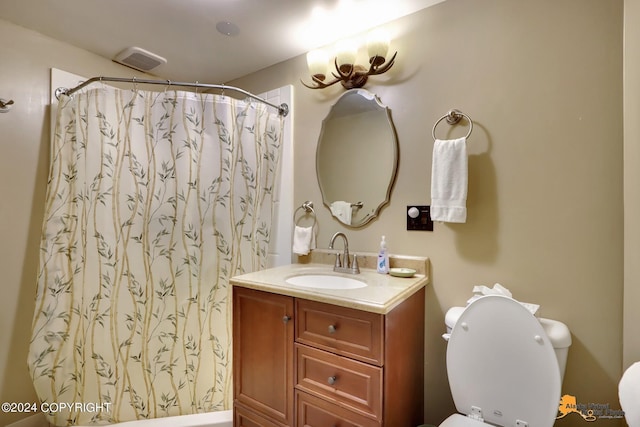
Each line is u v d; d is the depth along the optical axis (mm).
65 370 1548
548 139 1263
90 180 1567
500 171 1353
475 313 1142
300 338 1281
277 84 2115
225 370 1715
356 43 1779
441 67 1499
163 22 1675
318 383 1234
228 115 1739
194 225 1653
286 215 2008
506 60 1348
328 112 1852
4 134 1646
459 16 1459
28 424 1707
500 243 1352
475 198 1403
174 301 1623
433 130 1448
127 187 1578
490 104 1377
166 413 1598
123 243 1571
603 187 1165
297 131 1997
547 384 1024
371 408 1107
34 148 1744
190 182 1646
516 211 1320
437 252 1497
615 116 1147
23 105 1706
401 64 1612
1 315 1645
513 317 1075
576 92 1214
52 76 1797
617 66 1147
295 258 1968
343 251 1775
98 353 1557
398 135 1612
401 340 1238
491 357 1113
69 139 1625
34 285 1745
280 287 1326
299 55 2006
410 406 1330
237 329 1495
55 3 1515
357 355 1141
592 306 1182
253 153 1845
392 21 1649
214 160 1699
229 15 1617
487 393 1123
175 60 2084
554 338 1080
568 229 1224
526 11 1311
